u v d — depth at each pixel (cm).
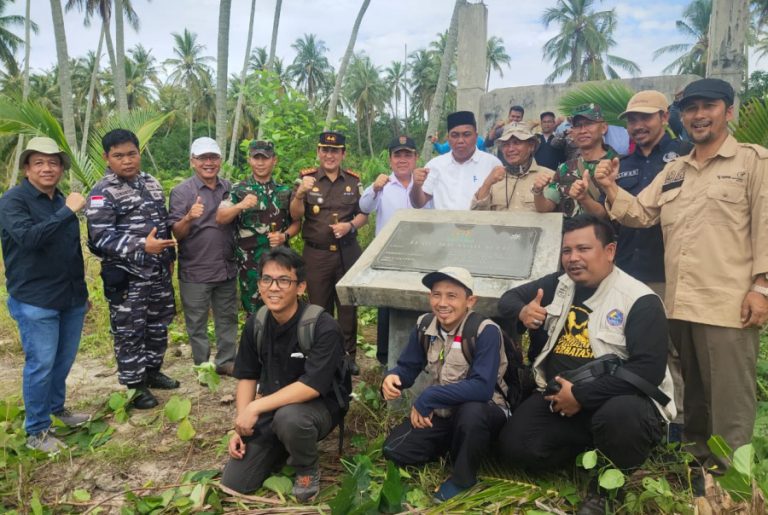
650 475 291
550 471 299
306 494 287
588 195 354
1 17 3130
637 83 787
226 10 933
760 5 3086
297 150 708
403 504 266
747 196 279
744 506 215
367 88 5269
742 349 279
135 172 403
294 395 288
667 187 308
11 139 2778
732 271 279
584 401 269
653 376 265
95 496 302
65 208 329
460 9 943
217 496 282
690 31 3872
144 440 361
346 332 496
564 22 4469
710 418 292
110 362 509
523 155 419
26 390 348
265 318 306
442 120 5109
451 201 475
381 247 392
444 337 303
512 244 367
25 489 301
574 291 294
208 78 4634
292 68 5628
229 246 456
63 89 1509
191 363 509
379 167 1329
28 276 339
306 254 494
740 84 641
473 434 278
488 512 260
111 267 397
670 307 297
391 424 361
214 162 445
